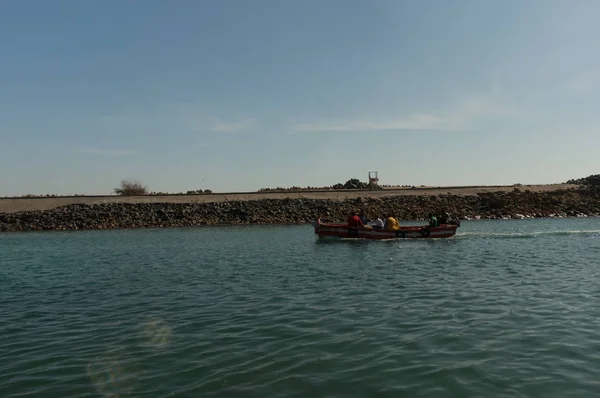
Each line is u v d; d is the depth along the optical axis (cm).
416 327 1147
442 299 1430
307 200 5834
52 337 1134
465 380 846
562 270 1933
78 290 1689
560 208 5997
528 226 4428
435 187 7112
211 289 1653
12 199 5903
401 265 2144
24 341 1108
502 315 1236
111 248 3089
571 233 3566
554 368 889
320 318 1241
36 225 4959
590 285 1608
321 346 1028
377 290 1580
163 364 945
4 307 1447
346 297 1481
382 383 841
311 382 850
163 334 1135
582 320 1177
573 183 7481
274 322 1213
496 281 1711
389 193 6450
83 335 1145
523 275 1828
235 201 5756
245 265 2212
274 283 1742
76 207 5447
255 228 4622
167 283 1786
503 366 903
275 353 992
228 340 1080
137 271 2094
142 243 3384
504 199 6069
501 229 4128
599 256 2338
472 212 5741
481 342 1034
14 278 1977
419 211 5678
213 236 3838
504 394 793
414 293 1523
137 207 5509
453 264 2150
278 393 810
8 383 872
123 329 1185
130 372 909
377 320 1212
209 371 905
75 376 898
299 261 2327
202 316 1288
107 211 5359
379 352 987
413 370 893
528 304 1348
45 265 2345
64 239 3838
